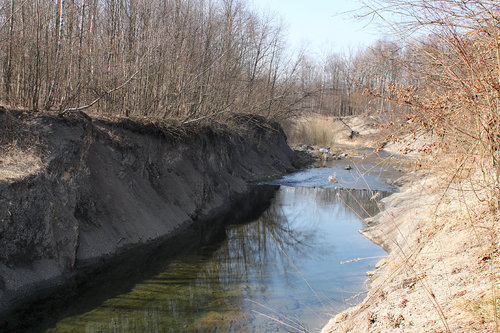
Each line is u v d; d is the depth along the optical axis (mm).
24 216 8047
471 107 4281
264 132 30531
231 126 22578
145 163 13664
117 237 10680
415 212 10836
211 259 10719
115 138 12570
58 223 8883
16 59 11633
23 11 11531
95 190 10859
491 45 3902
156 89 16750
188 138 16891
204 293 8344
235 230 13938
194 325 6895
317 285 8867
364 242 12492
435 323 4168
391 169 28625
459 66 4266
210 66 18859
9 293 7316
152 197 13219
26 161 8898
